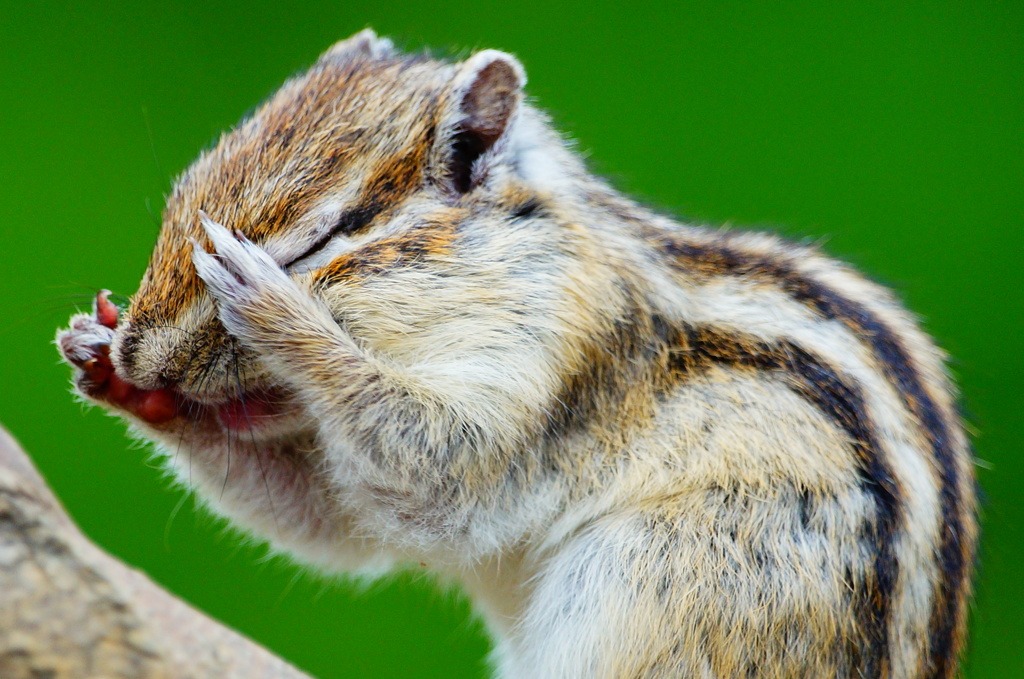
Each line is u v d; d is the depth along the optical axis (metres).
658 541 1.33
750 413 1.34
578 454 1.34
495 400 1.33
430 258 1.33
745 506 1.33
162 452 1.34
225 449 1.34
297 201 1.33
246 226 1.33
